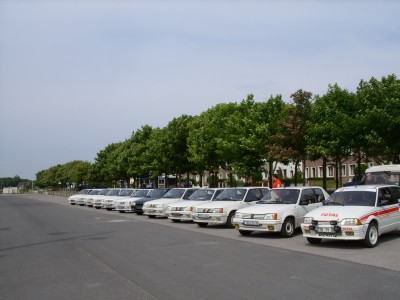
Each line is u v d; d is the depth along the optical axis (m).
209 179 44.78
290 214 14.14
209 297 6.79
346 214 11.55
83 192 42.62
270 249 11.57
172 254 10.87
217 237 14.33
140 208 25.56
